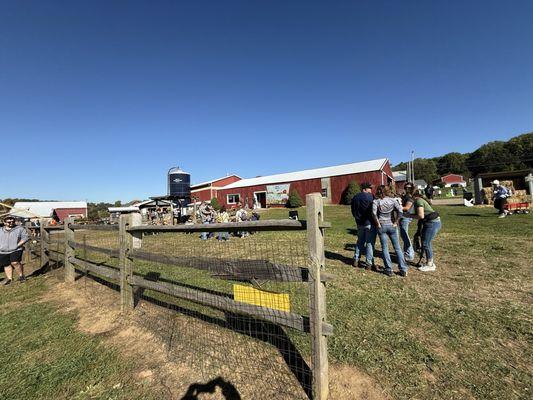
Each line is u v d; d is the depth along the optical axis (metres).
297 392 2.42
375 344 3.00
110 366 2.96
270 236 11.32
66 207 50.41
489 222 11.10
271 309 2.62
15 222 6.61
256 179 36.53
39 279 6.71
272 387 2.51
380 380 2.49
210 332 3.50
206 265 3.19
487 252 6.38
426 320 3.42
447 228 10.10
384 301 4.00
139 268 6.74
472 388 2.34
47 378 2.81
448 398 2.25
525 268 5.13
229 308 2.94
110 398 2.50
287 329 3.43
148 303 4.51
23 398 2.56
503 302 3.79
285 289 4.63
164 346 3.27
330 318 3.59
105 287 5.62
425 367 2.61
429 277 4.93
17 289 5.91
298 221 2.45
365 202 5.53
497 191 12.88
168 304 4.43
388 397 2.30
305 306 3.96
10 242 6.39
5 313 4.54
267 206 32.09
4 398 2.56
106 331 3.75
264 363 2.84
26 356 3.21
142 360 3.04
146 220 22.86
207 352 3.09
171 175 23.75
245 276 2.82
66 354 3.21
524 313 3.47
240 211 13.66
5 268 6.44
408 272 5.28
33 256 10.19
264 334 3.36
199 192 39.34
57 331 3.79
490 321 3.32
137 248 4.44
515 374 2.46
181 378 2.72
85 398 2.52
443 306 3.76
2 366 3.04
